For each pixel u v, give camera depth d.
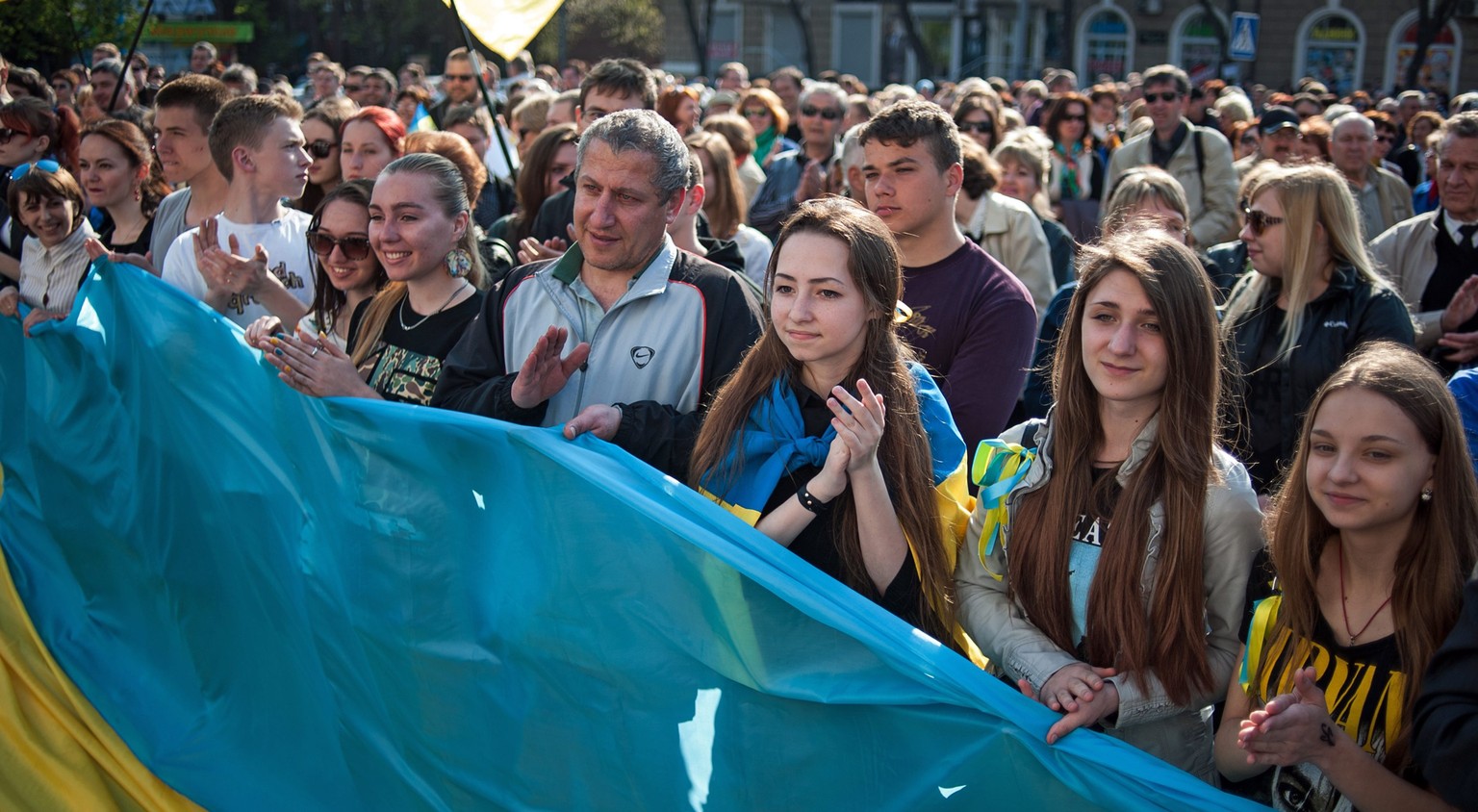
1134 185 4.14
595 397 2.57
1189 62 32.19
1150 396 1.98
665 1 33.88
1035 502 2.04
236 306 3.51
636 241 2.50
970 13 33.41
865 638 1.85
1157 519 1.93
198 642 3.11
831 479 2.04
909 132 3.09
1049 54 33.28
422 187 2.83
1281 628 1.83
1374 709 1.72
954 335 3.14
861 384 1.98
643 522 2.06
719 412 2.25
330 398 2.52
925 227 3.17
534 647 2.24
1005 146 5.42
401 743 2.53
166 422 3.08
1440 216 4.17
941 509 2.19
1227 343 3.10
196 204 4.20
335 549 2.59
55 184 4.11
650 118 2.52
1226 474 1.96
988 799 1.79
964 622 2.14
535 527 2.22
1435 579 1.69
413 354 2.92
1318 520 1.79
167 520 3.14
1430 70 29.14
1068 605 1.99
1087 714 1.83
